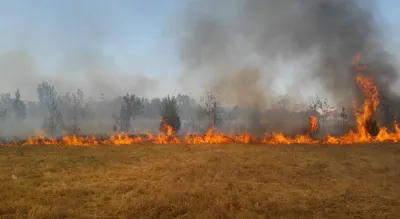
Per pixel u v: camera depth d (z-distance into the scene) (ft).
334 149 67.77
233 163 49.52
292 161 51.26
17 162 52.03
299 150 66.13
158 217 26.48
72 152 65.72
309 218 26.04
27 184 36.96
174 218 26.23
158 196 30.27
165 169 45.47
